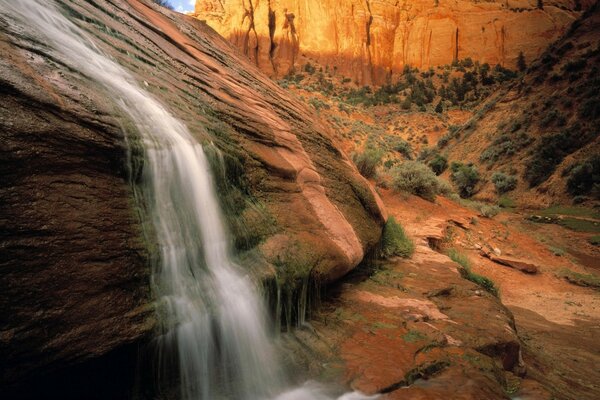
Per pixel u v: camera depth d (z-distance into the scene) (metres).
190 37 6.76
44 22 2.92
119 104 2.79
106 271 2.08
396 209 15.22
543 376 5.23
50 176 1.99
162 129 3.06
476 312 5.07
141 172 2.66
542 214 30.64
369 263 6.76
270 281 3.53
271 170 4.95
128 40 4.18
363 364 3.38
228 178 3.93
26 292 1.69
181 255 2.75
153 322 2.24
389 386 3.07
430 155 55.84
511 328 4.77
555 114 39.44
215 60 6.72
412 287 5.82
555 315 10.72
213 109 4.59
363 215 6.80
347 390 3.00
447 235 14.17
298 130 7.05
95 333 1.91
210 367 2.72
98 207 2.20
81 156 2.21
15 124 1.88
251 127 5.17
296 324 3.94
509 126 44.62
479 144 47.16
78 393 2.02
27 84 2.09
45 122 2.04
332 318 4.32
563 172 33.44
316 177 5.99
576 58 43.91
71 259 1.92
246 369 2.98
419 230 12.69
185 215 2.99
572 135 35.91
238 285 3.16
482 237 15.47
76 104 2.33
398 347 3.75
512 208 34.31
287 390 2.99
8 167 1.78
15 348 1.60
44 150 1.98
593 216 27.69
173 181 2.95
